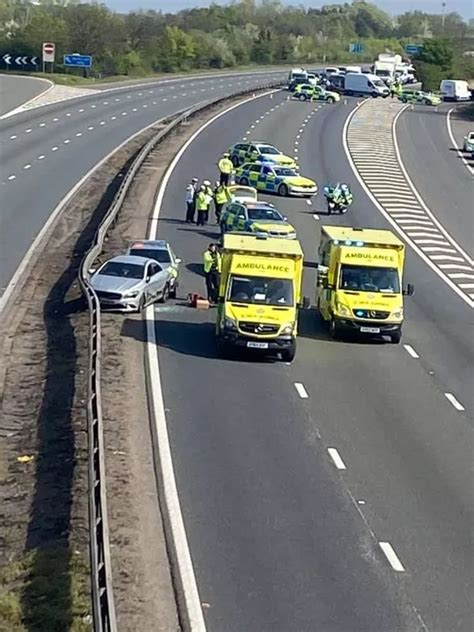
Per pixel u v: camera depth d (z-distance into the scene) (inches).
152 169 2536.9
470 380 1259.8
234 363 1253.1
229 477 908.0
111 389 1110.4
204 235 1953.7
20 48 5078.7
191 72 5600.4
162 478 895.1
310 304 1577.3
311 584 725.3
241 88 4776.1
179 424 1027.9
